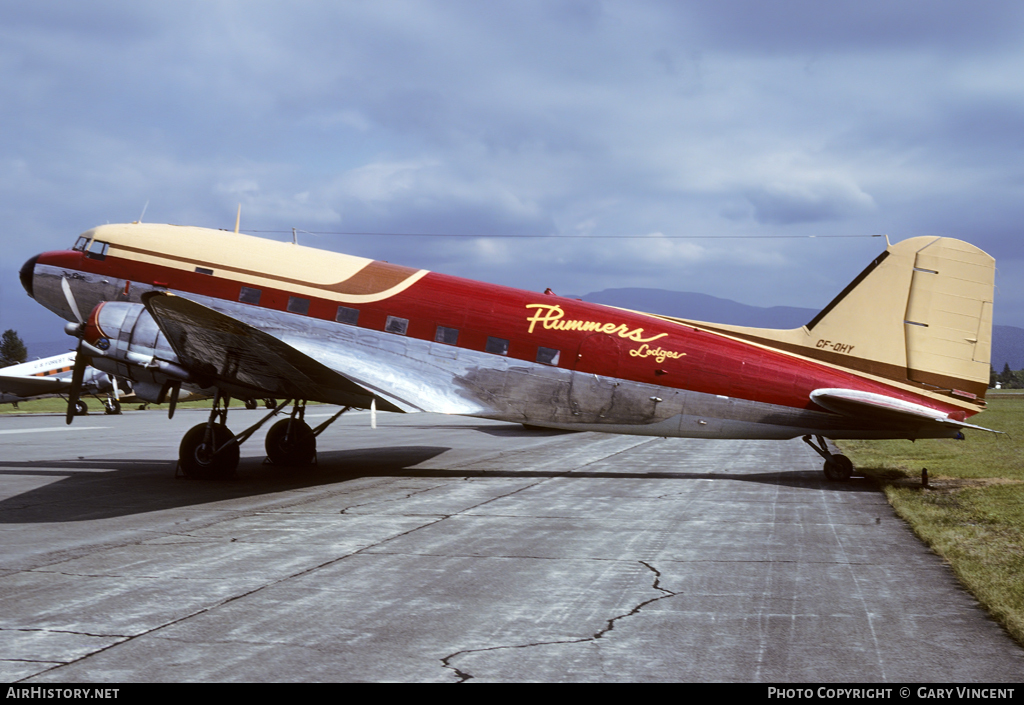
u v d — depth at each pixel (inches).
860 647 223.3
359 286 612.4
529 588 285.3
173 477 603.2
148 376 572.1
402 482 578.2
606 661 212.1
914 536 383.9
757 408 586.9
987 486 548.4
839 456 593.3
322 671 203.6
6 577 297.6
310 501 488.4
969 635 233.8
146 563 321.4
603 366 593.0
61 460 732.0
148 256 625.3
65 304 642.2
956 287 585.0
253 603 264.4
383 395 564.1
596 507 469.1
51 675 199.8
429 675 201.2
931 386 583.5
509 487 554.9
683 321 613.9
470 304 606.9
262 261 619.2
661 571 311.9
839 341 595.8
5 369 1619.1
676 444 933.8
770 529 401.4
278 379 566.3
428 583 291.9
